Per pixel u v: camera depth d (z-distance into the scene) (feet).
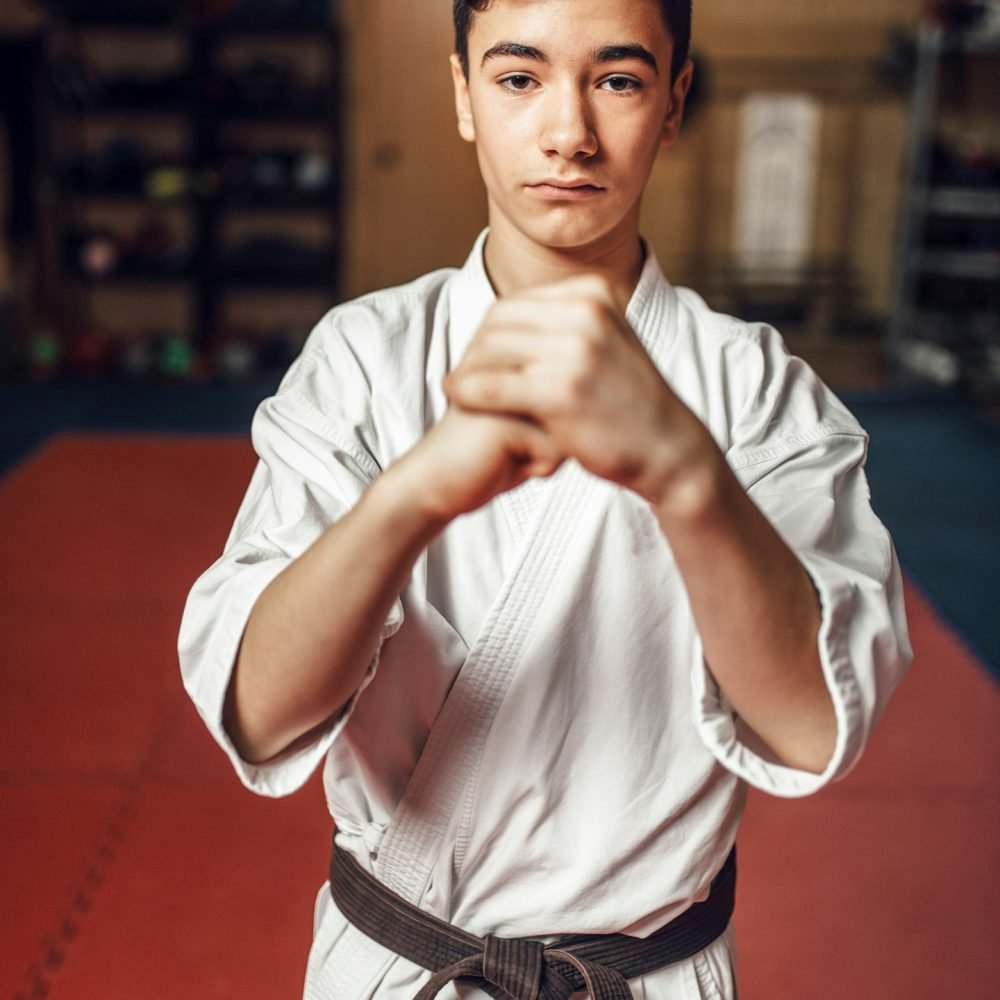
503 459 1.92
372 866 2.83
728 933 3.10
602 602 2.63
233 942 7.20
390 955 2.80
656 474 1.89
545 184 2.43
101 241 23.94
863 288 25.22
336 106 23.75
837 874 7.97
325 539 2.07
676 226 25.03
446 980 2.68
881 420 20.81
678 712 2.71
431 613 2.56
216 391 22.63
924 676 10.90
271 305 25.68
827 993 6.86
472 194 25.09
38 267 24.81
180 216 25.40
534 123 2.40
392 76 24.53
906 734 9.84
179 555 13.80
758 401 2.81
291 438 2.63
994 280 23.40
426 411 2.77
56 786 8.80
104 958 7.02
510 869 2.73
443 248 25.38
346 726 2.66
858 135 24.58
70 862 7.93
